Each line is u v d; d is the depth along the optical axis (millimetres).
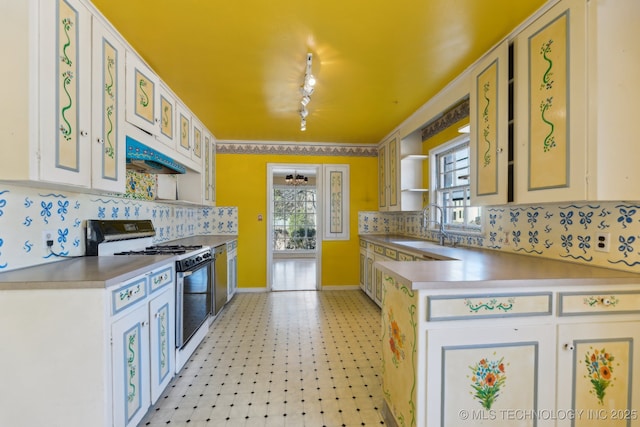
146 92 2125
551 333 1292
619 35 1322
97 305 1255
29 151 1218
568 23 1409
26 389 1240
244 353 2490
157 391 1762
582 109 1348
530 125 1629
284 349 2564
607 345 1314
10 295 1235
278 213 8039
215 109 3045
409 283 1254
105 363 1269
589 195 1323
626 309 1319
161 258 1846
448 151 3160
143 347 1599
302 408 1801
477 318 1261
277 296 4199
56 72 1325
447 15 1644
